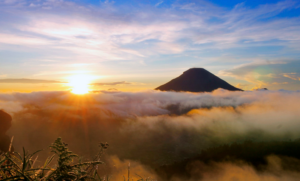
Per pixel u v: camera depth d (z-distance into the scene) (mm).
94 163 1770
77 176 1678
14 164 1699
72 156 1758
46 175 1700
